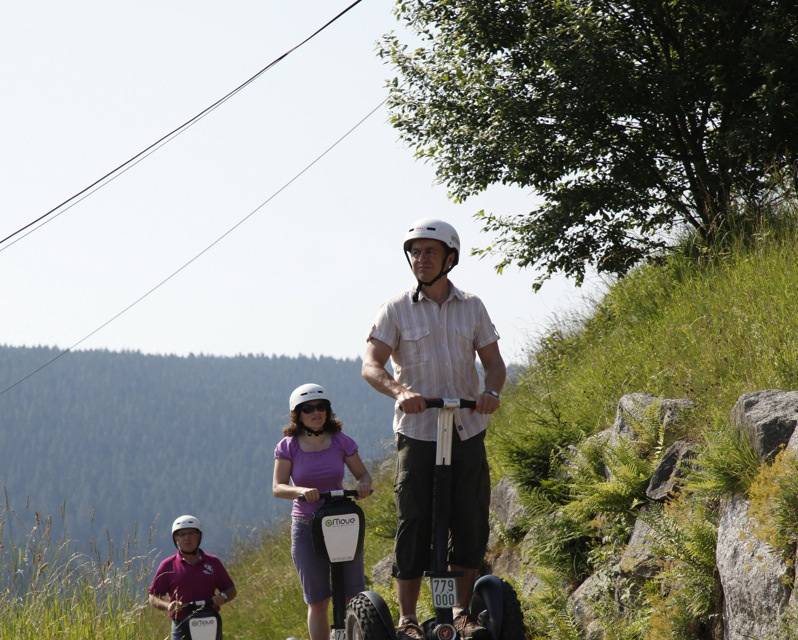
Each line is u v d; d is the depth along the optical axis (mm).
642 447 24234
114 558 27547
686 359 28438
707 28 39844
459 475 16797
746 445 18500
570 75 39344
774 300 26953
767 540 16359
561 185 42312
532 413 34500
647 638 19875
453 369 16984
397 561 16906
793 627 15070
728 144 37688
